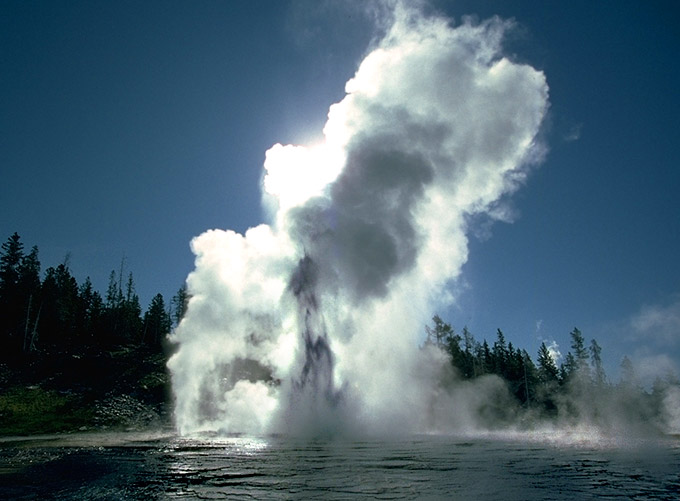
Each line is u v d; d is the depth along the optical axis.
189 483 12.41
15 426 44.31
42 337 79.62
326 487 11.59
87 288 97.12
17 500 10.55
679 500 9.68
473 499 9.92
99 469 15.65
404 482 12.22
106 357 71.00
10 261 80.44
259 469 14.93
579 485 11.60
